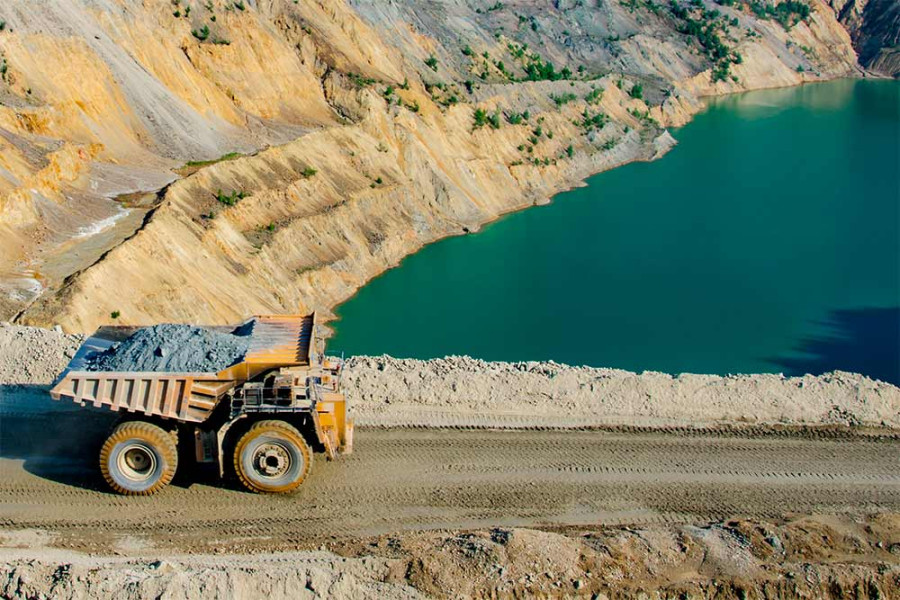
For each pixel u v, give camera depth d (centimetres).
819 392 1716
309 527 1278
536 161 5897
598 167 6334
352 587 1131
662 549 1230
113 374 1270
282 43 5241
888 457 1533
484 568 1169
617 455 1504
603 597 1155
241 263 3572
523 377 1703
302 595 1116
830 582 1195
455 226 5006
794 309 3894
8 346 1673
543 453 1497
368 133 5019
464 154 5531
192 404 1284
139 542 1227
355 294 4069
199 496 1321
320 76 5338
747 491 1420
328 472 1404
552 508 1356
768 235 4925
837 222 5150
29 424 1466
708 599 1170
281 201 4116
